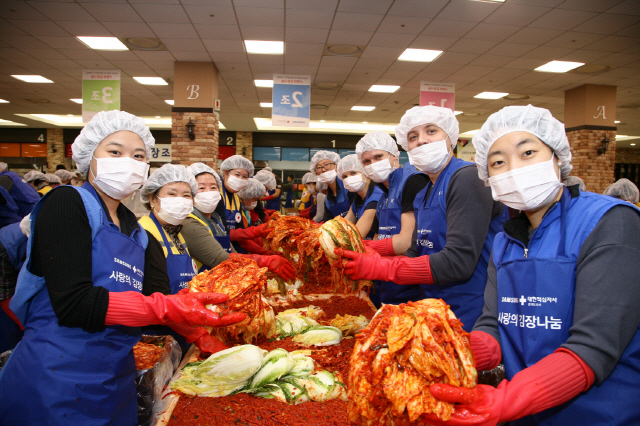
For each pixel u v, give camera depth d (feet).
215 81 30.60
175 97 29.53
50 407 3.68
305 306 8.30
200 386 4.60
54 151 55.93
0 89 37.04
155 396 4.61
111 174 4.45
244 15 21.58
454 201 5.60
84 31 23.82
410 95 37.96
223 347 5.40
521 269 3.79
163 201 6.79
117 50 26.96
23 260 6.02
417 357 2.97
